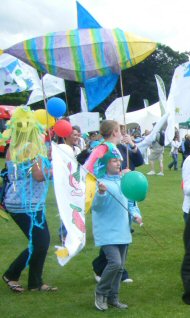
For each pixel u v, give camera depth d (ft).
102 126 15.57
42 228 15.84
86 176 14.07
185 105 28.04
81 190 13.85
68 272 18.76
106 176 15.17
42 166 15.21
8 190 15.65
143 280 17.69
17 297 15.99
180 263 19.76
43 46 15.20
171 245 22.68
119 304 15.07
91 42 15.23
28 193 15.40
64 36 15.31
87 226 27.09
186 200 17.93
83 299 15.85
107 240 14.60
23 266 16.33
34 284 16.56
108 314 14.55
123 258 15.14
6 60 33.01
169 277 18.02
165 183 47.11
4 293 16.37
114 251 14.61
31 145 15.29
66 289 16.84
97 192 14.56
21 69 33.50
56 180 13.62
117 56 15.39
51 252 21.48
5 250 21.91
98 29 15.60
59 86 38.78
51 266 19.49
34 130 15.46
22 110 15.64
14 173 15.43
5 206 15.75
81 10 15.85
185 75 27.84
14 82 33.68
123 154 19.51
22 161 15.25
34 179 15.39
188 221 15.12
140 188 14.16
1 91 33.99
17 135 15.47
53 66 15.29
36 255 16.03
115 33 15.52
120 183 14.87
